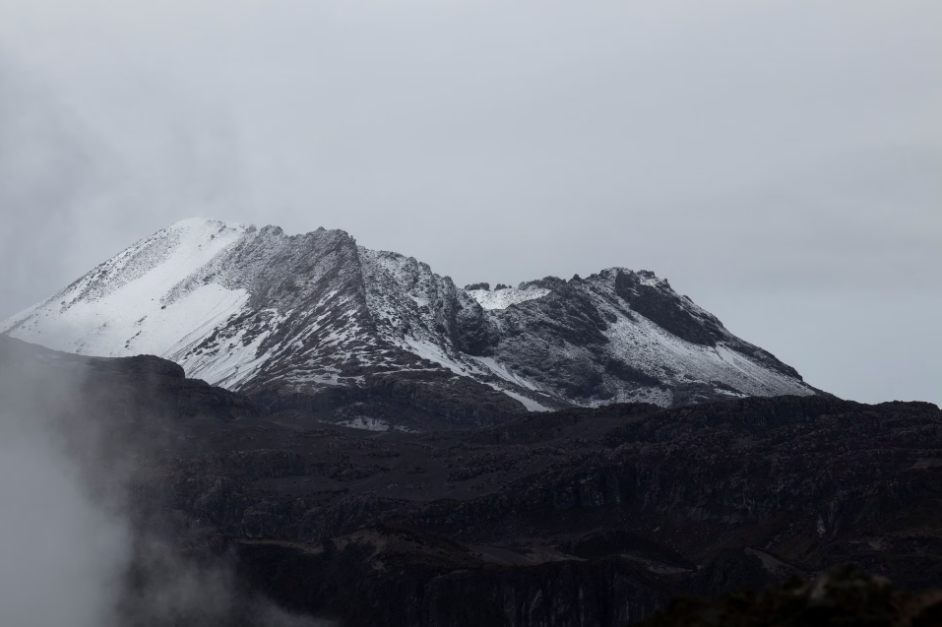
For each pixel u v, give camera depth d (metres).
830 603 178.62
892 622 174.62
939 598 174.75
